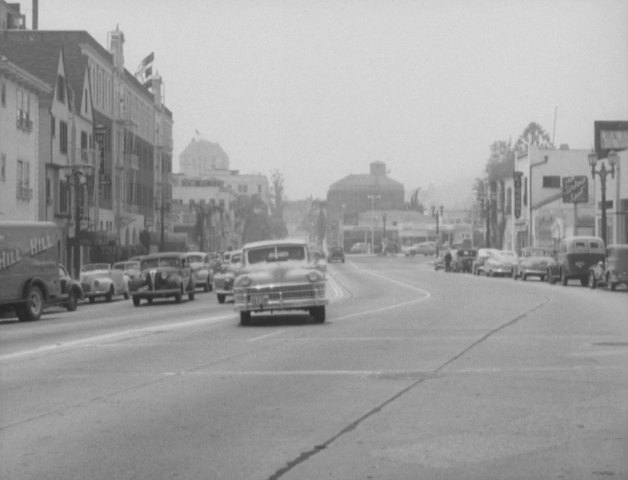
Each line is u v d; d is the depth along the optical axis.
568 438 10.20
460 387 13.95
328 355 18.42
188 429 10.85
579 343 20.47
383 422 11.16
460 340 21.28
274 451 9.62
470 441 10.05
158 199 109.19
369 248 196.75
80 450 9.77
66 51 75.50
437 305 35.78
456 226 179.38
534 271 65.50
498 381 14.55
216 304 41.56
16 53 66.19
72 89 70.62
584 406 12.22
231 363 17.30
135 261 55.75
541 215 97.56
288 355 18.52
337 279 70.06
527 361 17.16
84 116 74.75
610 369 15.98
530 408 12.08
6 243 31.95
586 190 77.69
